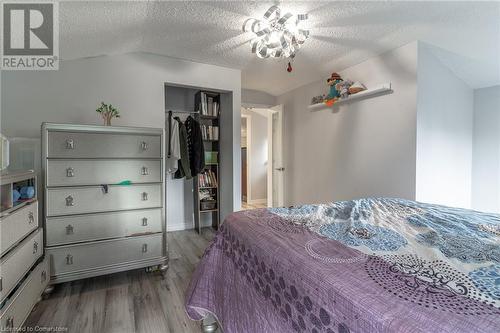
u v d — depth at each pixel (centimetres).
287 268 90
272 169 468
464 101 294
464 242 102
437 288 68
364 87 284
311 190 363
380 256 89
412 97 238
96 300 180
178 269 233
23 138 205
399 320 57
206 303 140
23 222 150
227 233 144
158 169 219
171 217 355
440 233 113
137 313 166
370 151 276
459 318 55
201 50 266
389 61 259
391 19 201
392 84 255
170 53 274
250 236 120
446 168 268
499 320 54
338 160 317
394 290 68
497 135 292
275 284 94
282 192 424
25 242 149
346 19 201
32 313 164
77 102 246
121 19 187
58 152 183
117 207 204
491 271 77
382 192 264
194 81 299
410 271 78
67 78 242
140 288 198
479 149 305
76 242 190
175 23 205
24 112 229
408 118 241
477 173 306
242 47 258
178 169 321
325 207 168
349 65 300
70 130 187
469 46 237
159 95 280
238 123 329
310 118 364
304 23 206
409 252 92
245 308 111
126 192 207
